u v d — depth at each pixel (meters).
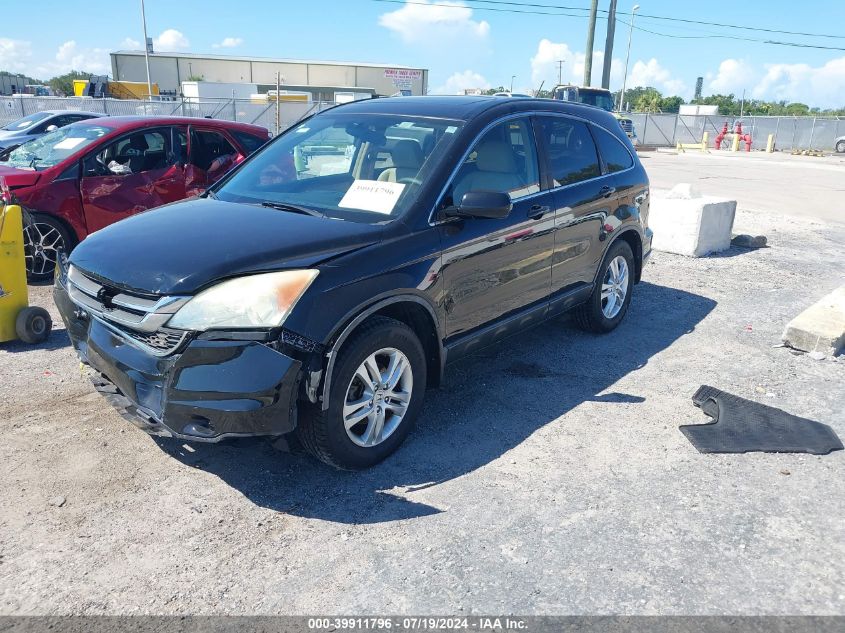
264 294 2.99
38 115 15.84
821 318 5.67
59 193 6.72
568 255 4.84
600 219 5.13
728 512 3.26
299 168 4.32
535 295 4.61
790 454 3.81
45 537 2.94
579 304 5.27
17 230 4.95
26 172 6.70
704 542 3.03
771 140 36.03
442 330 3.81
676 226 8.99
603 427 4.09
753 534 3.10
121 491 3.29
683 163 25.34
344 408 3.27
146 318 2.99
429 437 3.91
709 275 7.99
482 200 3.62
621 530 3.10
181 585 2.68
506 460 3.68
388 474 3.51
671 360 5.23
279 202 3.97
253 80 78.12
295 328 3.01
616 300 5.78
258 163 4.56
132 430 3.87
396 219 3.61
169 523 3.06
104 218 7.04
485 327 4.20
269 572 2.77
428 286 3.61
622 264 5.71
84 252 3.47
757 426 4.11
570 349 5.40
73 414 4.04
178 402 2.94
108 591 2.64
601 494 3.38
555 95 25.91
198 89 46.94
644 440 3.94
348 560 2.86
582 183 4.97
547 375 4.86
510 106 4.51
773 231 11.05
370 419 3.46
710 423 4.16
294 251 3.21
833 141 39.94
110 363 3.19
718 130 41.28
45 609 2.54
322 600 2.62
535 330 5.83
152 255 3.19
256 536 3.00
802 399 4.56
